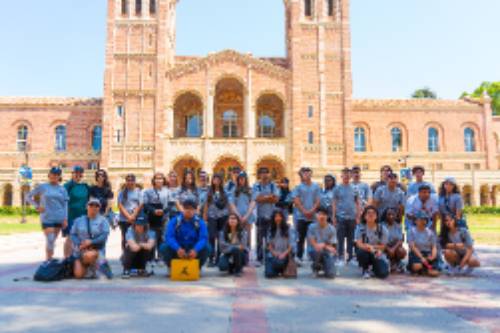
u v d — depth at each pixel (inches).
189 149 1792.6
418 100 2176.4
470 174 1899.6
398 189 468.1
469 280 370.6
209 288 329.4
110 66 1818.4
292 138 1797.5
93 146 2063.2
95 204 380.8
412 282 360.5
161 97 1803.6
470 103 2192.4
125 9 1871.3
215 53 1833.2
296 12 1866.4
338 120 1863.9
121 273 405.4
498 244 668.1
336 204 480.7
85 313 249.8
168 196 477.4
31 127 2065.7
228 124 2073.1
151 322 231.9
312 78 1879.9
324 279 375.9
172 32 2126.0
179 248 377.7
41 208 414.9
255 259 530.0
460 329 221.1
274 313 252.2
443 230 417.1
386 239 390.6
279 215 383.9
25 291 313.1
